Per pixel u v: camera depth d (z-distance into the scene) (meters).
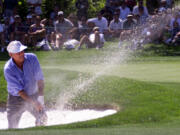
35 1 45.72
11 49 15.77
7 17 41.38
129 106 18.59
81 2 44.53
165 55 38.25
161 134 12.59
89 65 32.84
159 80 24.48
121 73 27.92
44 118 17.36
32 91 16.94
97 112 19.94
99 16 41.44
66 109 20.47
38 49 39.94
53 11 47.78
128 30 40.53
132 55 37.94
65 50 39.44
